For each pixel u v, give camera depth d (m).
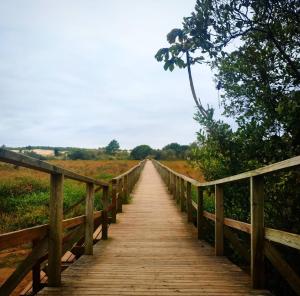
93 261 5.27
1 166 28.94
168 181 18.62
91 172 31.23
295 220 5.66
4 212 12.73
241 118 6.74
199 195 7.27
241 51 6.57
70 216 12.01
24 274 3.17
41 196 14.69
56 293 3.70
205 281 4.22
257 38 6.35
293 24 5.84
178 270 4.78
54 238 3.78
